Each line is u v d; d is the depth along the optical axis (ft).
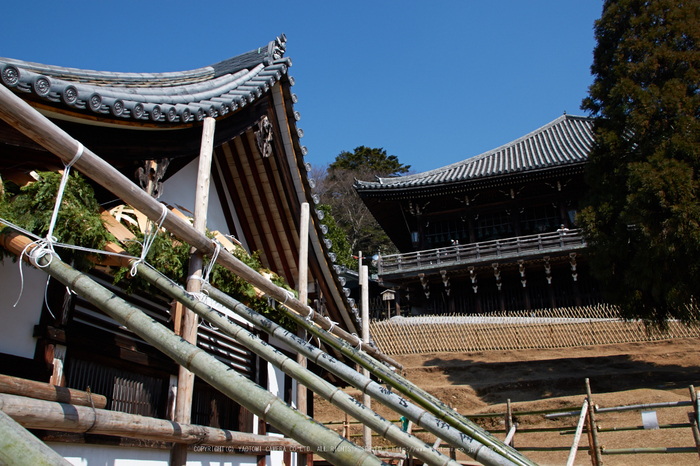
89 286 9.56
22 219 11.54
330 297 28.50
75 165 9.74
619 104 59.82
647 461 40.01
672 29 58.85
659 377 61.00
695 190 50.37
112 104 13.38
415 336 86.63
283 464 26.66
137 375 16.94
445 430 10.68
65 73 17.28
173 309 19.11
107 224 13.88
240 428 23.39
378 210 110.52
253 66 23.89
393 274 100.27
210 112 17.60
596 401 52.54
